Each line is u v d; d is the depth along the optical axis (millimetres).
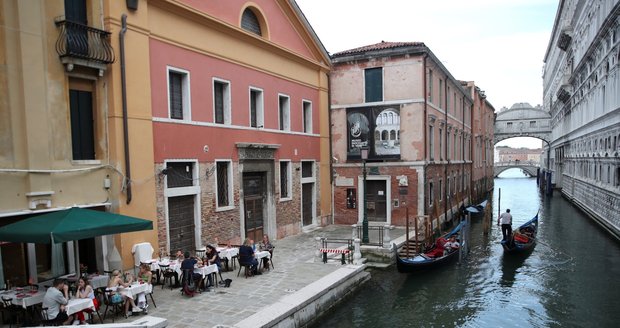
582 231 23562
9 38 8367
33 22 8703
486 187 46531
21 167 8531
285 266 12859
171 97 12086
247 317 8492
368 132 20453
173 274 10219
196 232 12578
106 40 9922
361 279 13148
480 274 15164
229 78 14039
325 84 20203
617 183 21578
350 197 20875
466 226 18156
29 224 7703
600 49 26266
